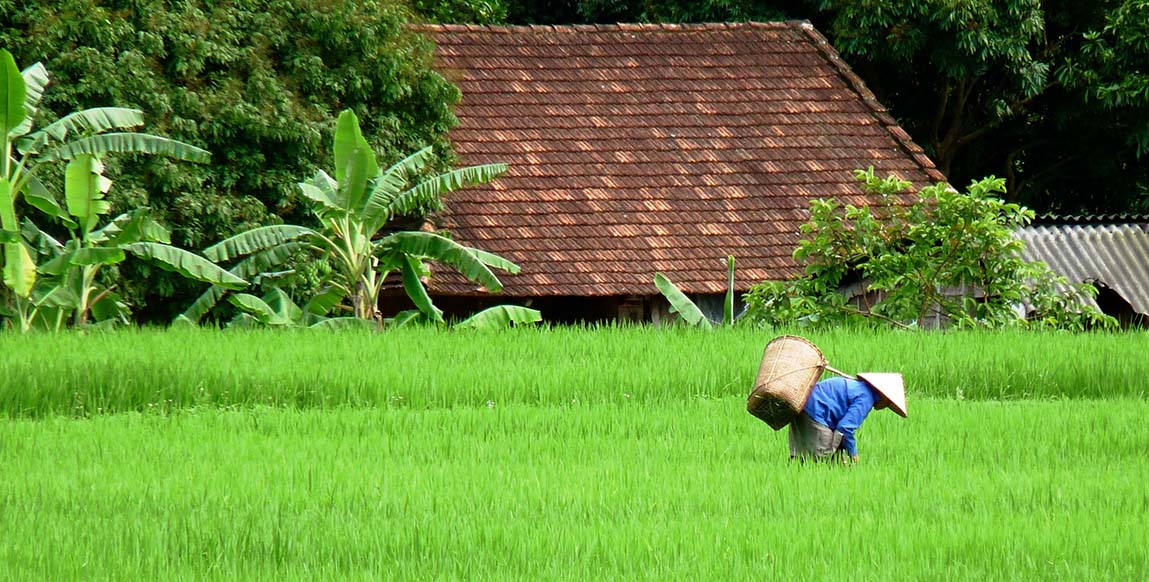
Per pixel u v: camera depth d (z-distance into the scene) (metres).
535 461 35.03
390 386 45.56
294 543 26.47
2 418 42.03
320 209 62.22
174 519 28.33
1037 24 88.81
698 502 29.78
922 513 29.06
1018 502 30.12
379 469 33.50
